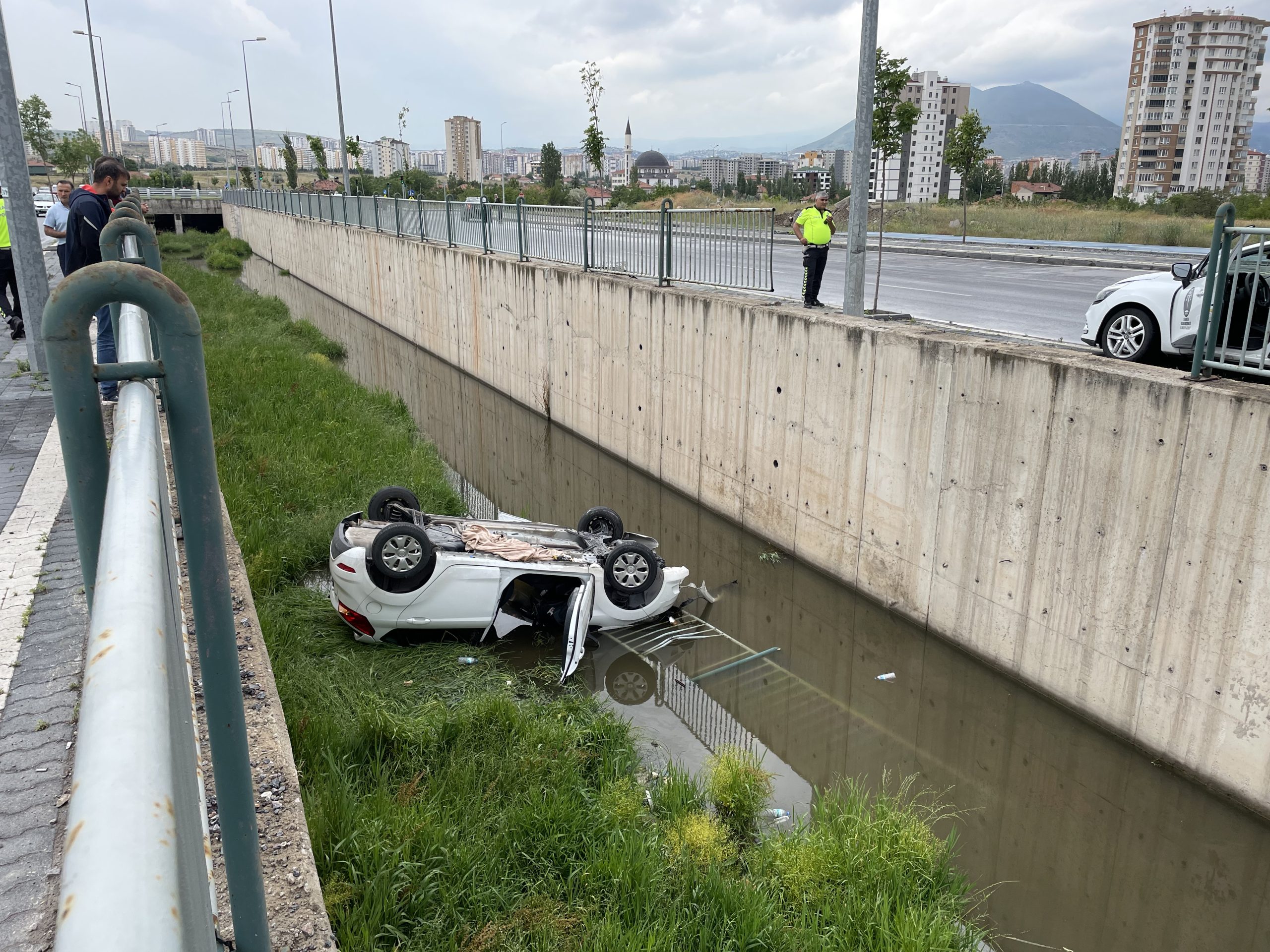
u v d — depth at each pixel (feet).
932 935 15.92
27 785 11.11
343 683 23.04
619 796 19.08
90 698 2.98
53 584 16.71
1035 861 21.30
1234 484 20.75
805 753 24.97
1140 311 29.09
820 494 35.09
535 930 15.10
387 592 25.70
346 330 99.50
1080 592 24.85
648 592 29.32
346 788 16.92
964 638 28.99
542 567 27.09
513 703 22.33
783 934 15.80
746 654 29.68
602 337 51.44
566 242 57.82
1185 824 22.47
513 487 48.67
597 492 48.34
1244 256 24.35
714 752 23.25
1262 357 21.13
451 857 16.08
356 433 44.42
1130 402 22.97
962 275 67.77
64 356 4.74
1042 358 25.25
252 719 15.02
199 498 5.13
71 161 223.71
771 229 39.83
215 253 161.79
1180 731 22.57
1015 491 26.55
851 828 19.08
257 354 62.85
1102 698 24.62
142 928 2.11
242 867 5.93
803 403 35.47
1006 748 26.11
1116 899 20.17
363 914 14.34
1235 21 451.53
